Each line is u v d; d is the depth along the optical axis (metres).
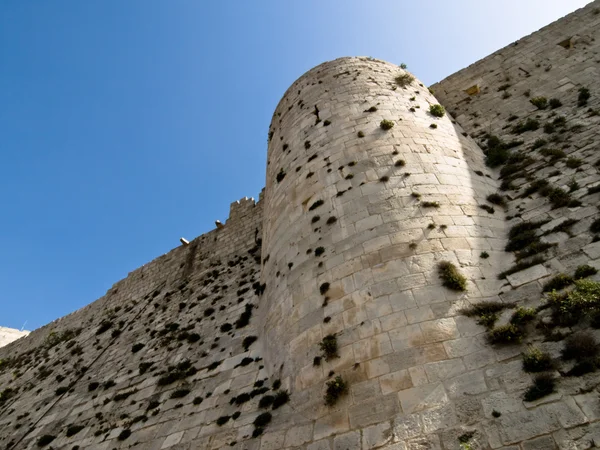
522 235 9.62
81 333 26.36
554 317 7.09
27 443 15.47
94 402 15.88
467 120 17.41
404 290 8.59
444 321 7.87
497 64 19.39
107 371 18.14
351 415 7.30
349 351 8.22
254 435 8.77
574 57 16.50
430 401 6.76
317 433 7.51
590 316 6.66
